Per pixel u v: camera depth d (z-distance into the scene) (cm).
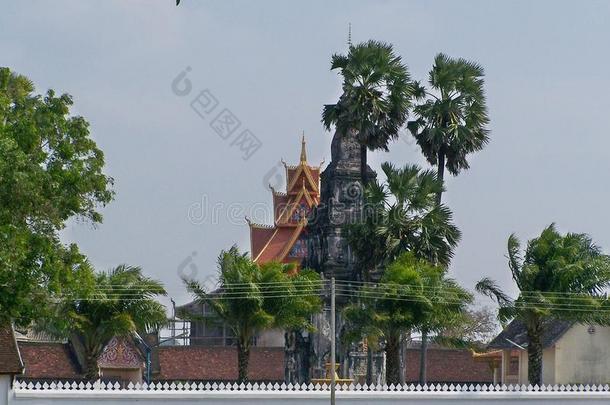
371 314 14450
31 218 11238
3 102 10819
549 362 18612
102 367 18450
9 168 10294
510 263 15262
